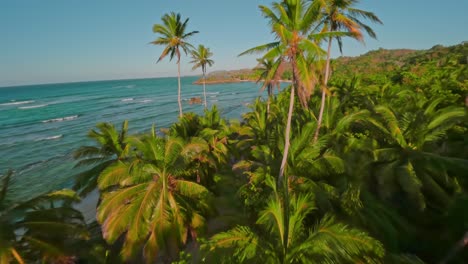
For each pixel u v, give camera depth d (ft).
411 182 27.94
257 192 30.96
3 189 23.67
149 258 28.71
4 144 106.93
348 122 38.81
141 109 205.87
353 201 24.26
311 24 27.17
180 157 32.55
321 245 17.60
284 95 122.93
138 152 39.14
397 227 24.50
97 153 41.01
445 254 19.85
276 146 42.37
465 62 132.87
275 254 18.83
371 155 35.47
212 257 20.11
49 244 23.31
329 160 31.35
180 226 31.30
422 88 78.18
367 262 17.51
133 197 31.12
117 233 28.37
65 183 70.64
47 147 102.94
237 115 181.88
